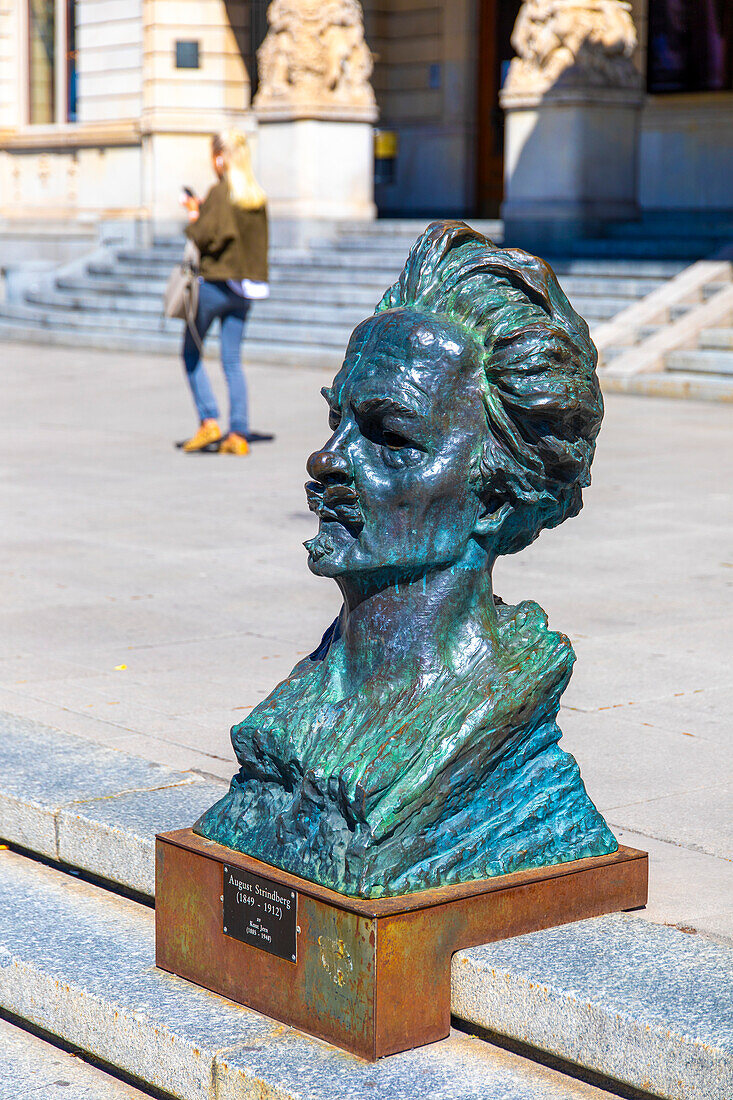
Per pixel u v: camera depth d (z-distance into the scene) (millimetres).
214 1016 3057
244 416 11445
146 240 26406
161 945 3307
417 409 2863
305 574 7410
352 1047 2873
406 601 2988
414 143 28797
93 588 7094
